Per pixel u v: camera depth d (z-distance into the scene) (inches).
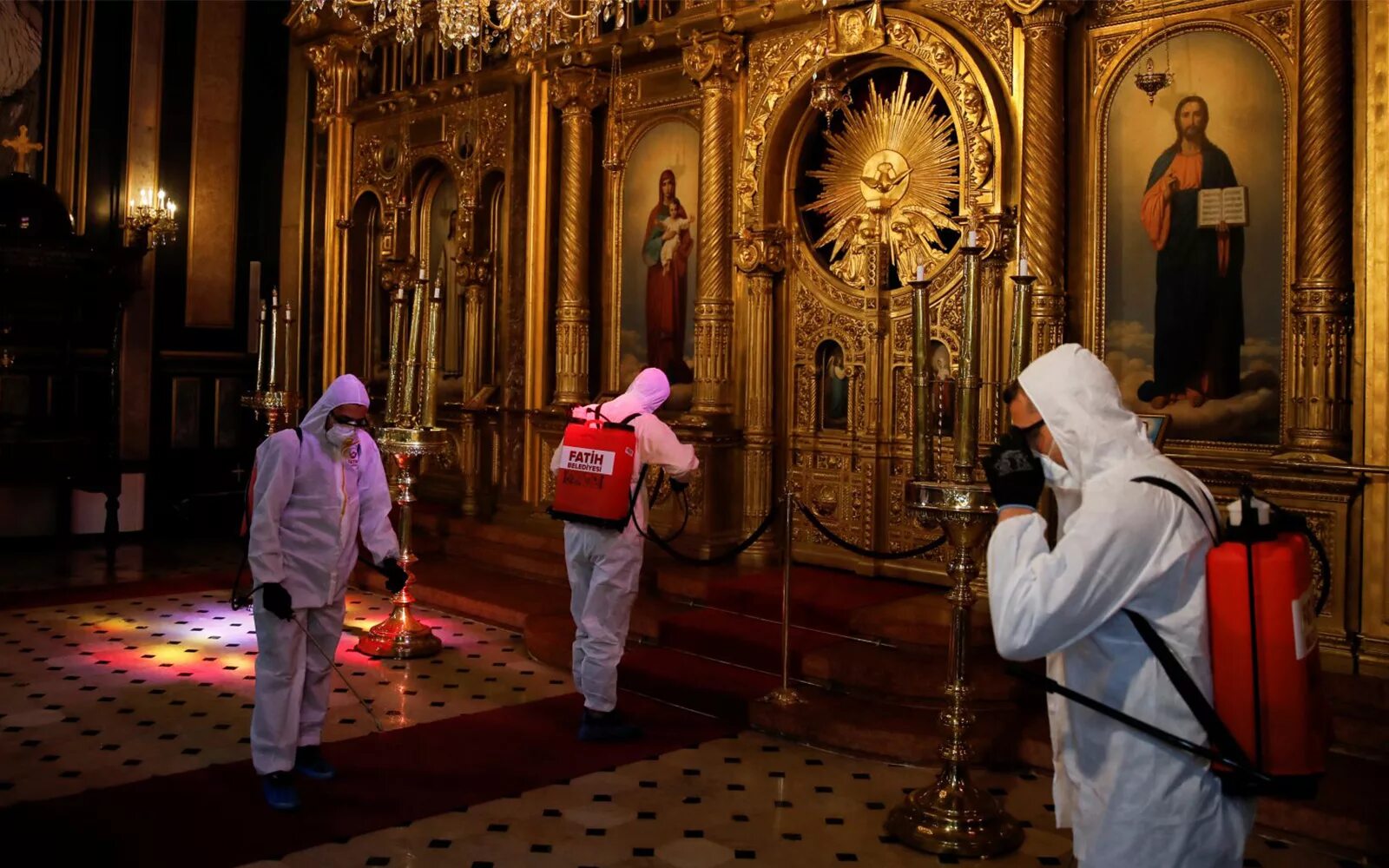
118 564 433.1
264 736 192.1
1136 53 276.7
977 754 221.5
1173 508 102.9
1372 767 201.5
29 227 450.6
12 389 451.5
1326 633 236.8
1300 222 242.4
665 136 382.0
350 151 500.7
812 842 185.5
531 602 338.0
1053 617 99.9
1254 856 182.4
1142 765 102.2
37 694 259.1
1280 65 253.4
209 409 507.2
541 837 184.4
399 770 213.5
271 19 522.0
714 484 348.5
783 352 353.1
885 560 324.8
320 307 507.5
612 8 386.6
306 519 196.5
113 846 174.6
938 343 317.7
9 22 457.4
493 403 435.5
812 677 258.8
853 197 339.9
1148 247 275.0
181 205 500.4
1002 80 299.9
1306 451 239.5
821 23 333.4
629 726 236.2
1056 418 109.9
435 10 446.9
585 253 402.9
